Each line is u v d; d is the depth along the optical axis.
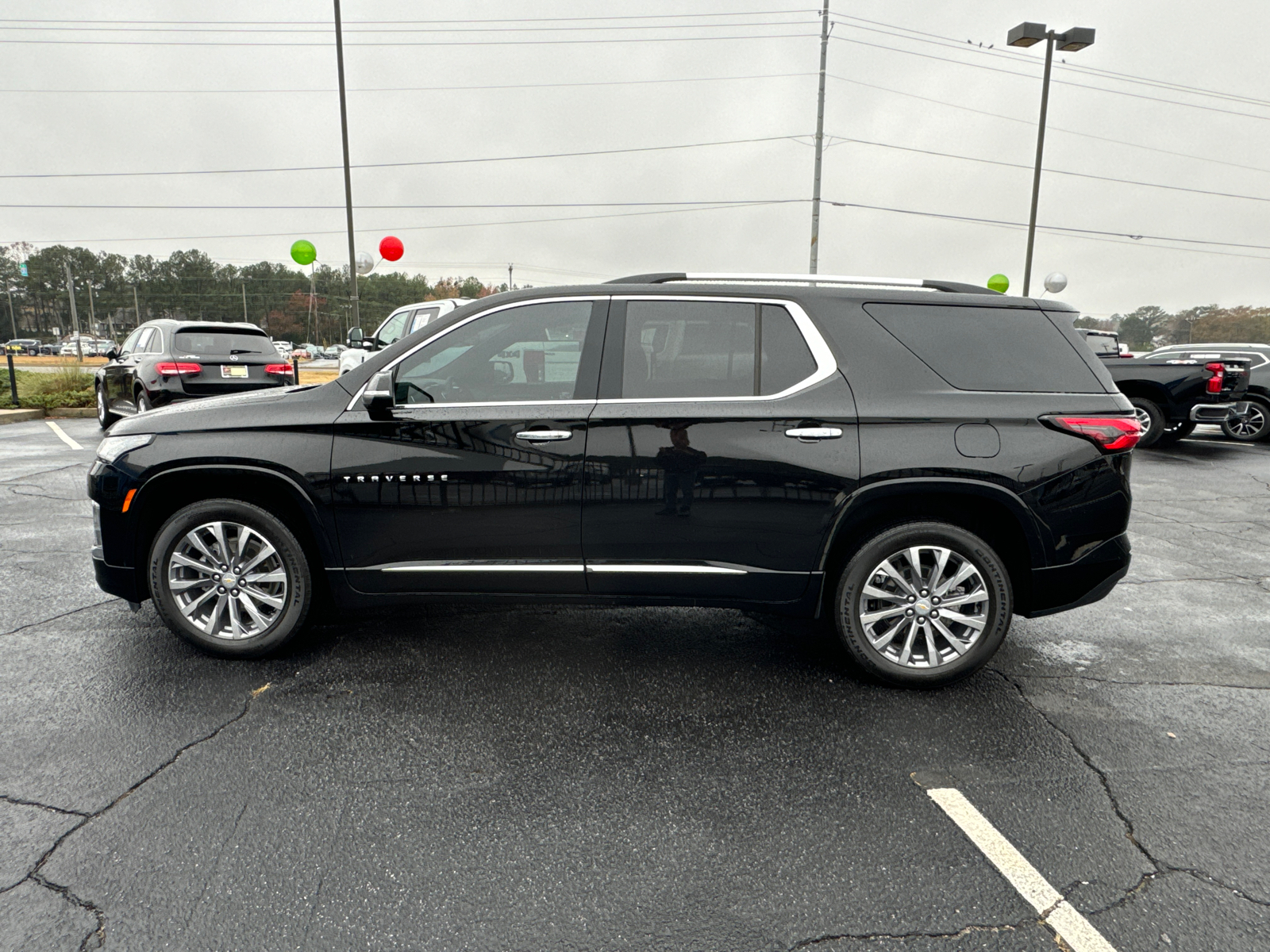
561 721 2.98
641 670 3.46
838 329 3.22
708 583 3.26
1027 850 2.25
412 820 2.34
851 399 3.14
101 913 1.93
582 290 3.30
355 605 3.39
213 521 3.33
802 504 3.15
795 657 3.63
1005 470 3.10
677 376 3.21
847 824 2.36
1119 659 3.67
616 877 2.11
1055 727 2.98
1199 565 5.35
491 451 3.19
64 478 7.76
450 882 2.08
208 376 9.67
